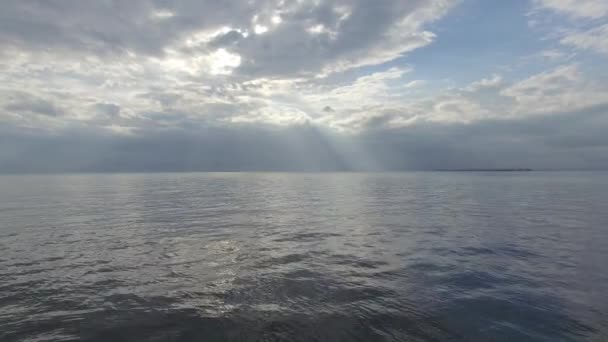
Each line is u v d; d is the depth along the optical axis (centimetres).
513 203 3259
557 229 1862
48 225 2017
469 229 1880
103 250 1409
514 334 710
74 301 875
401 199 3762
